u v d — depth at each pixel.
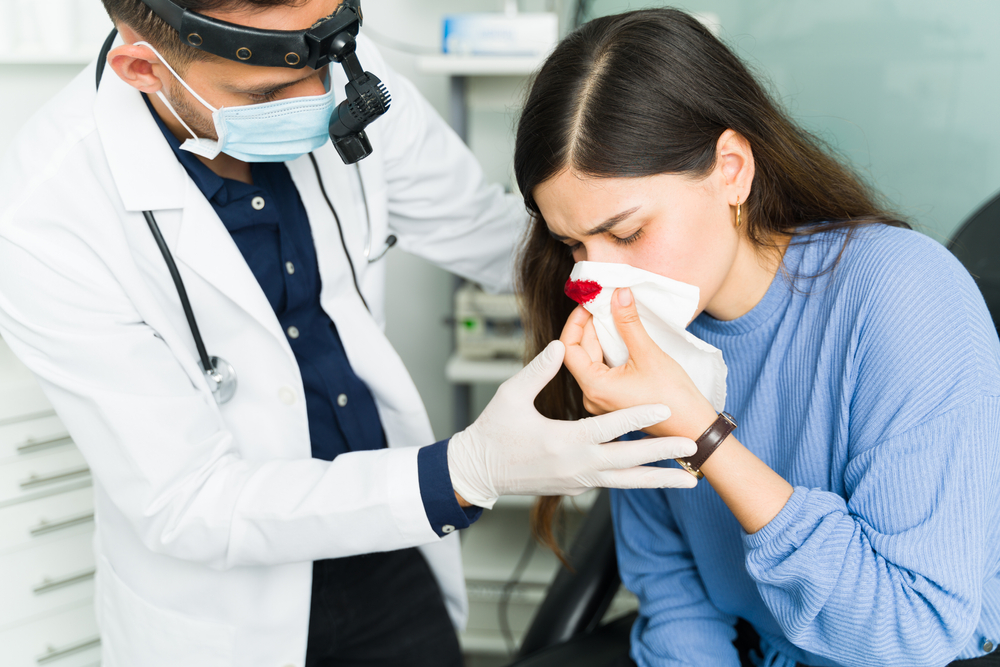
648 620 1.02
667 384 0.72
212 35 0.69
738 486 0.72
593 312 0.75
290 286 0.99
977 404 0.67
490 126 2.03
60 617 1.45
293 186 0.98
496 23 1.54
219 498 0.83
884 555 0.68
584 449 0.72
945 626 0.68
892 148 1.70
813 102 1.70
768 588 0.74
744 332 0.84
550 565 1.80
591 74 0.72
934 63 1.63
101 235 0.82
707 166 0.73
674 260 0.73
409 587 1.15
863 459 0.73
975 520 0.67
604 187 0.71
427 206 1.18
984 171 1.67
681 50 0.75
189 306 0.89
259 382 0.96
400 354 2.24
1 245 0.79
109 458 0.83
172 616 0.96
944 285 0.72
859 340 0.75
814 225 0.84
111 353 0.80
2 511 1.36
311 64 0.74
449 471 0.79
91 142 0.85
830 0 1.63
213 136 0.84
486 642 1.83
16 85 1.68
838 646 0.72
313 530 0.81
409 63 2.01
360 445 1.09
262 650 0.98
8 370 1.38
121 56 0.76
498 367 1.71
